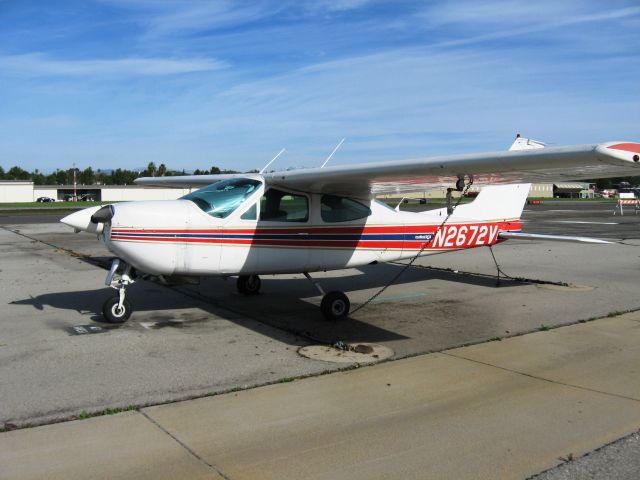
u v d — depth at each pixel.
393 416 3.69
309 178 6.00
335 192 6.85
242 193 6.30
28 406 3.82
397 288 8.74
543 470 2.99
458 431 3.47
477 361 4.93
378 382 4.36
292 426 3.53
